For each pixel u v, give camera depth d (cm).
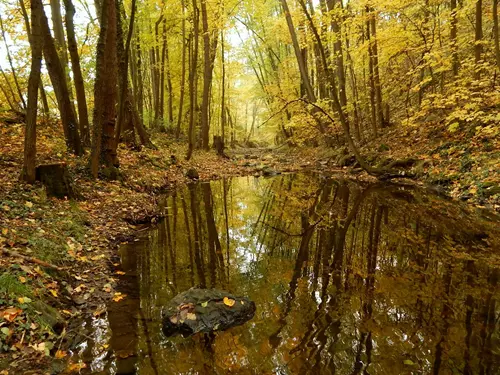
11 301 310
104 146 900
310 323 350
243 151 2802
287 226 723
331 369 281
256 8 1998
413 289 425
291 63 2214
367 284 439
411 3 1209
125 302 392
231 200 989
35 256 412
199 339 323
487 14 1179
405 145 1290
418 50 1197
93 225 609
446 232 640
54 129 1198
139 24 1878
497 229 645
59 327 327
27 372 262
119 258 522
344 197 973
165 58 2130
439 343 314
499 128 870
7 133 1009
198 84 2356
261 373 277
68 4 966
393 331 333
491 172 823
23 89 1534
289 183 1255
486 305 383
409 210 796
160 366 284
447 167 988
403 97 1828
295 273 478
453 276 461
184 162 1455
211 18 1666
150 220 730
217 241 624
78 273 439
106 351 302
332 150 1778
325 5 1450
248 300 384
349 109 1457
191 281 453
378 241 607
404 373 275
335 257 539
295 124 1636
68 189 673
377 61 1444
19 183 612
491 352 300
